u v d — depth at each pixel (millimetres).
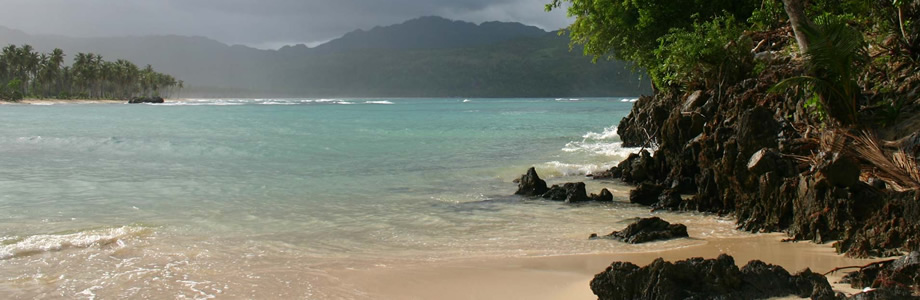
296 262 8414
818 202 9078
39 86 181750
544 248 9094
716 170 11469
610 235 9828
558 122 49656
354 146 26844
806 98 12414
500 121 51500
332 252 9008
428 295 6934
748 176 10609
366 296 6918
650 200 12992
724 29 18281
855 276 6766
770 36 18500
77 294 6957
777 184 9938
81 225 10742
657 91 26172
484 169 18609
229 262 8398
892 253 7852
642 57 25812
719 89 15430
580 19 28453
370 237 9992
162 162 20734
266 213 12008
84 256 8609
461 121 52094
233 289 7168
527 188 14164
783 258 8117
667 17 24531
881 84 12594
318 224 11008
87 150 24812
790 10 13312
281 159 21688
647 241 9352
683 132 14570
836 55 11234
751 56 16031
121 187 15266
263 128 41344
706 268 6090
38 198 13539
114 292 7035
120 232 10109
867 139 10188
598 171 17594
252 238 9883
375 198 13758
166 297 6875
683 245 9008
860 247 8047
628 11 25703
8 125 44781
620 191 14609
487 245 9367
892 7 14875
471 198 13734
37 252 8797
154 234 10070
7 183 15758
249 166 19672
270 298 6848
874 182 9055
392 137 32281
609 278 6250
